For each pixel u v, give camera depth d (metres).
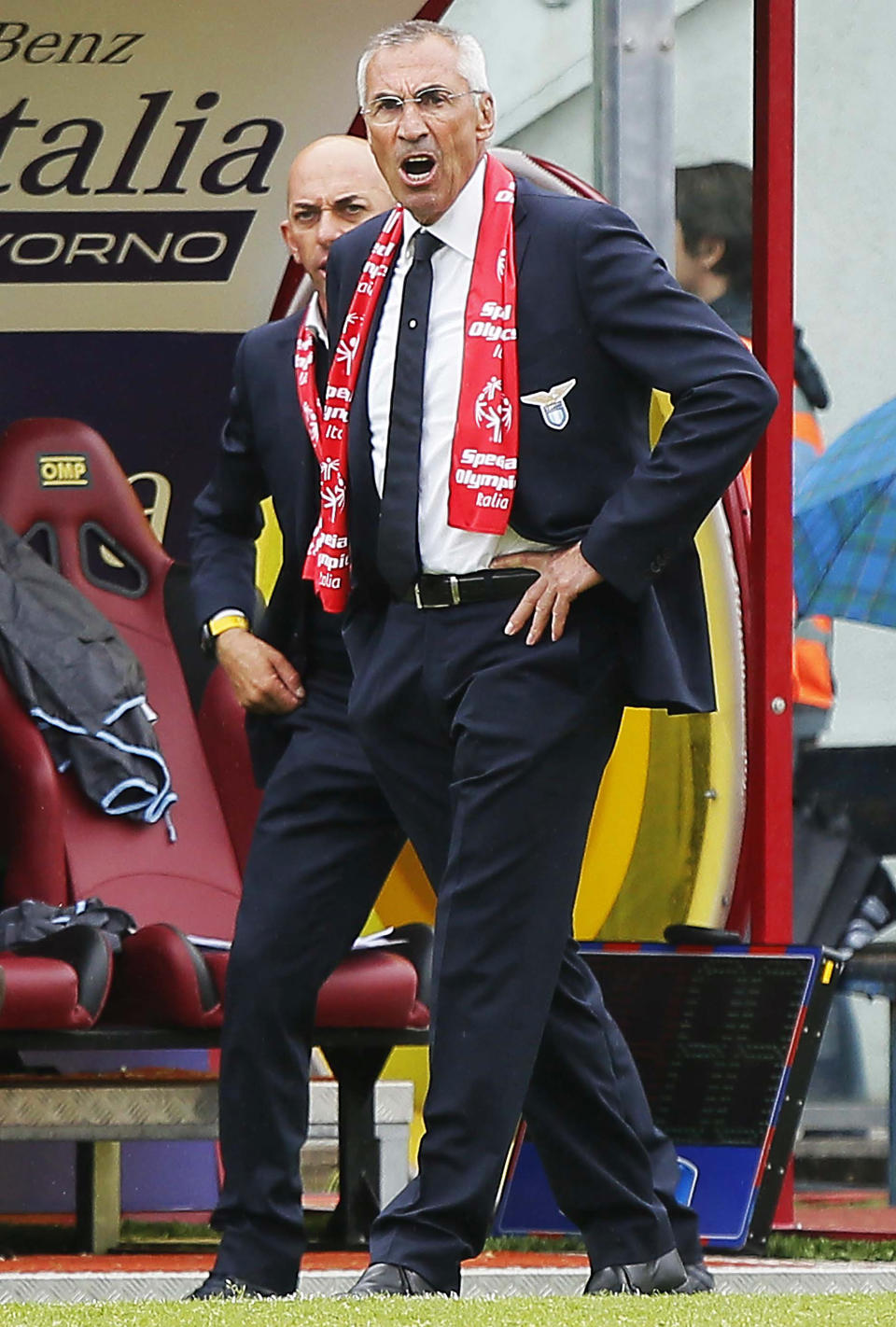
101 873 20.41
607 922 23.47
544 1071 13.67
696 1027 17.64
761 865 20.05
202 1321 10.70
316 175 16.09
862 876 30.08
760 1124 17.47
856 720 32.25
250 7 23.42
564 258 13.37
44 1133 17.16
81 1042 16.95
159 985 17.19
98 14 23.22
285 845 14.96
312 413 15.55
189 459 23.48
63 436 21.39
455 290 13.48
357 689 13.86
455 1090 13.02
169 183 23.44
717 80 34.56
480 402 13.28
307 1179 21.89
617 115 20.19
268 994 14.63
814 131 33.12
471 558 13.32
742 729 23.34
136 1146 21.23
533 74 34.91
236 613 16.05
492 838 13.15
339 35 23.56
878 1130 29.17
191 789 20.98
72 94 23.28
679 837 23.34
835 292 32.88
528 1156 17.70
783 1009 17.64
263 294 23.61
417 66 13.34
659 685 13.34
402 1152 19.39
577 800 13.31
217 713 21.08
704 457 13.04
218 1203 14.55
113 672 20.44
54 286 23.27
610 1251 13.64
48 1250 18.02
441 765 13.75
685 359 13.13
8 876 20.08
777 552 20.09
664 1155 14.23
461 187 13.48
